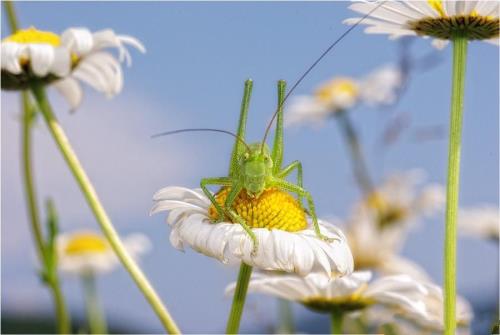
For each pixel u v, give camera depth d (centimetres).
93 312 56
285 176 42
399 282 45
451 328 40
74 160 44
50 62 46
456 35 42
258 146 40
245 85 41
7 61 45
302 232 40
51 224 49
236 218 40
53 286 49
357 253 60
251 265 39
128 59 49
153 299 42
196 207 41
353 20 43
